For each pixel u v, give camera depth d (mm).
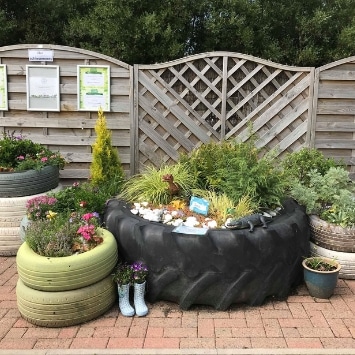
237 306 3412
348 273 3828
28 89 5508
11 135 5434
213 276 3260
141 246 3408
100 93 5574
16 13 8023
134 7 7152
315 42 7980
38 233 3266
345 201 3994
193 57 5535
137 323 3135
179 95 5652
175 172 4230
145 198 4066
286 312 3303
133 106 5641
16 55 5430
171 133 5730
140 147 5770
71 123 5656
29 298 3020
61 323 3031
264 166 3953
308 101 5672
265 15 7695
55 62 5496
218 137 5746
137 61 7457
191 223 3549
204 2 7340
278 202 3904
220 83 5676
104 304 3215
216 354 2736
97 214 3783
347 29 7543
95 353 2740
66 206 4043
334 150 5844
